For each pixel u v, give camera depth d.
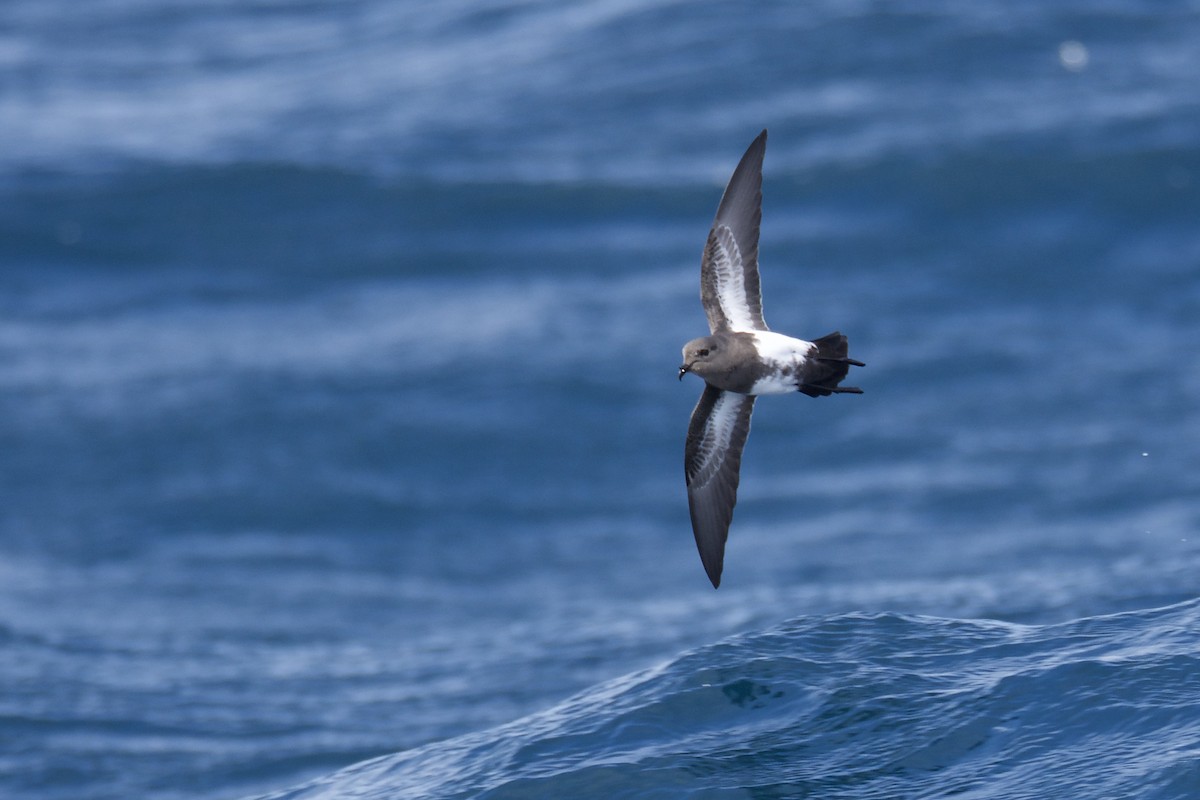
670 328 29.75
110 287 32.97
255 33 50.62
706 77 40.75
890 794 9.45
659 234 33.81
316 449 26.17
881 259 31.91
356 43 48.41
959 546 21.88
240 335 30.67
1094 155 34.62
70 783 15.77
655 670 11.81
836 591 20.06
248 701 17.88
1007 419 26.08
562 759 10.70
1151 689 9.98
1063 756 9.48
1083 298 30.27
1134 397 26.38
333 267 33.41
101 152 39.25
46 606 21.27
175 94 44.84
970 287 30.80
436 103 41.75
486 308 31.16
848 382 27.42
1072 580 19.20
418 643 19.81
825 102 38.72
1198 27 42.44
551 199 35.25
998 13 42.88
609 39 44.09
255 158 38.06
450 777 11.05
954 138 35.81
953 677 10.86
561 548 23.12
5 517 24.25
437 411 27.16
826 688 10.95
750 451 25.84
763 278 31.33
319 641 20.08
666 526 23.69
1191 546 20.81
